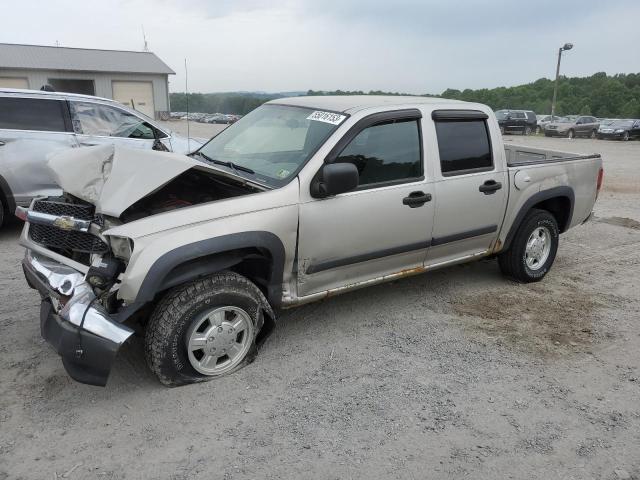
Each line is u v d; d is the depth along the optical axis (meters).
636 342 4.45
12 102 6.77
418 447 3.08
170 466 2.86
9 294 4.92
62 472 2.79
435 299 5.16
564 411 3.48
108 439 3.04
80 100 7.20
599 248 7.12
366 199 4.07
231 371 3.72
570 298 5.32
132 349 3.97
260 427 3.19
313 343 4.21
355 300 5.05
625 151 23.59
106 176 3.64
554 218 5.66
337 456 2.98
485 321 4.72
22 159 6.71
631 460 3.05
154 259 3.18
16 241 6.63
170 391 3.50
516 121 34.09
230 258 3.55
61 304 3.34
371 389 3.62
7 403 3.32
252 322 3.71
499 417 3.39
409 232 4.39
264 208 3.62
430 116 4.51
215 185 4.11
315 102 4.61
